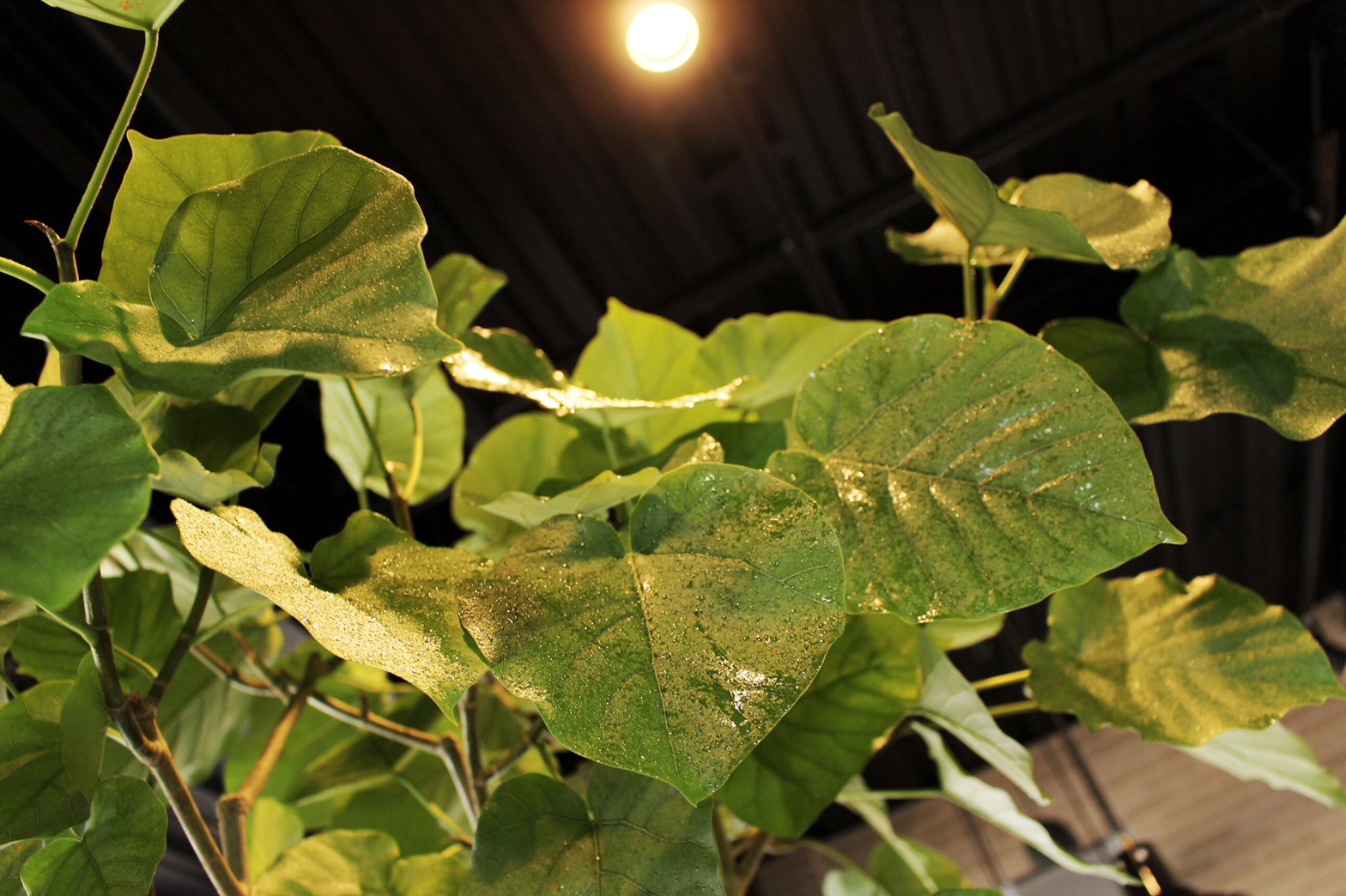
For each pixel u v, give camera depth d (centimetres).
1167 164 475
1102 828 757
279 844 103
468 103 357
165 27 282
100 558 47
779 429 86
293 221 63
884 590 65
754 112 388
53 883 60
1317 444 551
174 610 91
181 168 70
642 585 60
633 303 457
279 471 302
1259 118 453
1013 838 753
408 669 56
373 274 60
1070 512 64
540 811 68
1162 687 88
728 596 58
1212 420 543
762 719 54
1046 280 486
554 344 454
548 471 113
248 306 61
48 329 55
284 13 304
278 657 117
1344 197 468
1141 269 75
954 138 424
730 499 62
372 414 110
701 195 423
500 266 414
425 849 107
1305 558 677
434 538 395
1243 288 81
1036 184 92
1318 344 74
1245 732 99
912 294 497
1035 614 589
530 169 388
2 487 50
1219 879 710
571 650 57
